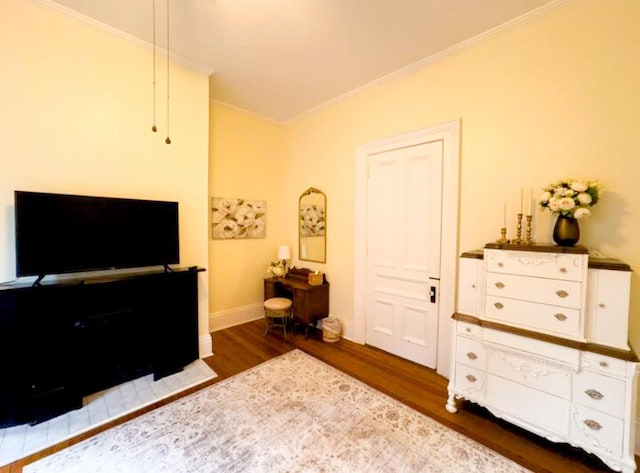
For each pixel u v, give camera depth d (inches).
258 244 155.7
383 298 118.0
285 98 132.1
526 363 66.7
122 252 87.6
